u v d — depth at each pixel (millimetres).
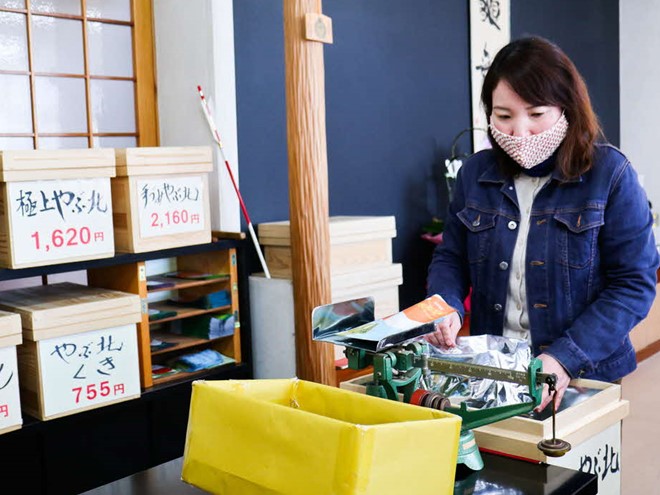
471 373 1253
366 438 931
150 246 2611
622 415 1514
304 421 985
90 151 2385
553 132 1657
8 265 2279
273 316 3105
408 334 1307
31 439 2377
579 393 1530
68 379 2350
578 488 1178
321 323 1326
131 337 2496
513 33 5105
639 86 6367
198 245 2783
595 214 1695
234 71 3277
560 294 1765
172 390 2697
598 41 6125
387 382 1286
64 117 3090
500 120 1693
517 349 1468
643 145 6395
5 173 2207
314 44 2629
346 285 3184
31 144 3002
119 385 2473
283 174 3572
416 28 4281
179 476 1267
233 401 1081
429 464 1007
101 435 2551
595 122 1687
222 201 3215
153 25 3316
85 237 2404
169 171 2637
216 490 1104
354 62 3896
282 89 3541
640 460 3350
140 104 3303
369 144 4012
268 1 3451
